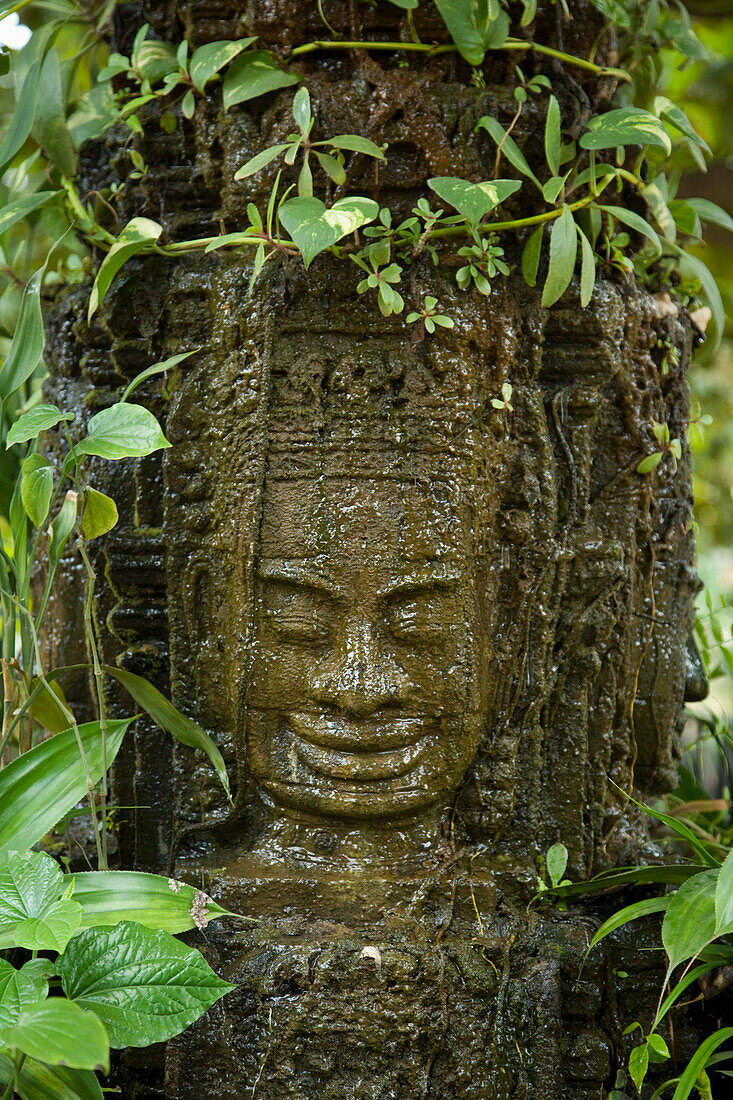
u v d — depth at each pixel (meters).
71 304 2.28
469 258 1.92
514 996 1.88
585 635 2.12
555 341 2.09
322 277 1.95
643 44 2.45
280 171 1.92
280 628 1.96
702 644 2.77
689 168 3.10
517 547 2.02
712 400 5.10
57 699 1.80
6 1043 1.26
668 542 2.25
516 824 2.05
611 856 2.15
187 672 2.09
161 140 2.15
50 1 2.66
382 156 1.85
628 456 2.17
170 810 2.14
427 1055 1.80
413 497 1.92
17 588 1.98
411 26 1.98
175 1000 1.43
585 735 2.12
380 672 1.91
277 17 1.95
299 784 1.97
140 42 2.12
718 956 1.79
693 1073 1.59
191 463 2.06
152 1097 1.91
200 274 2.07
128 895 1.65
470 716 1.97
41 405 1.79
